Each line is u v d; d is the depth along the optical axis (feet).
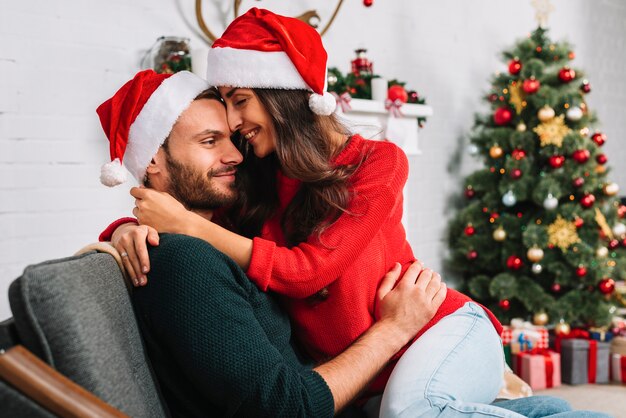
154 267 2.95
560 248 9.79
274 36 3.90
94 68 7.28
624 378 9.17
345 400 3.26
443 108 11.51
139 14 7.62
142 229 3.10
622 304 10.49
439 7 11.28
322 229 3.71
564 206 9.68
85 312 2.43
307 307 3.76
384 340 3.61
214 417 3.06
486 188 10.47
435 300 3.95
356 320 3.75
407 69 10.77
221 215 4.36
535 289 9.66
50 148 7.00
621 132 16.14
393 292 3.87
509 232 10.03
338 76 8.26
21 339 2.34
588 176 9.73
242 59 3.81
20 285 2.29
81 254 2.86
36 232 6.93
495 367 4.01
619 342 9.37
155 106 3.65
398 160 4.02
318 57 3.93
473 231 10.59
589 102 15.06
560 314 9.57
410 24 10.77
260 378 2.83
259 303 3.33
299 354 3.93
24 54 6.77
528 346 9.17
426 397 3.42
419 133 11.07
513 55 10.46
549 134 9.57
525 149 9.96
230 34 4.01
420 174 11.15
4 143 6.68
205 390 2.85
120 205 7.61
